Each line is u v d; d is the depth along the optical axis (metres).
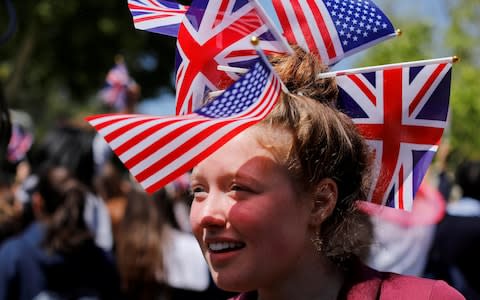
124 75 5.25
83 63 13.18
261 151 1.23
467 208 4.22
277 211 1.23
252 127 1.24
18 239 3.37
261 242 1.22
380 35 1.46
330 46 1.45
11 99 12.02
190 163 1.17
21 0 11.67
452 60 1.40
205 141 1.17
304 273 1.30
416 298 1.29
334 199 1.30
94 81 13.66
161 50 14.27
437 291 1.30
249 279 1.23
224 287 1.24
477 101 13.47
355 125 1.37
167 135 1.17
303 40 1.44
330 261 1.34
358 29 1.46
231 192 1.22
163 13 1.45
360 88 1.40
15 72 12.07
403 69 1.40
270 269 1.24
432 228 3.63
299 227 1.26
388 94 1.41
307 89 1.33
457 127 13.48
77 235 3.28
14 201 4.20
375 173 1.42
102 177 4.09
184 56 1.35
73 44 12.71
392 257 3.30
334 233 1.31
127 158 1.16
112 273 3.35
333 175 1.29
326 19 1.45
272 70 1.20
